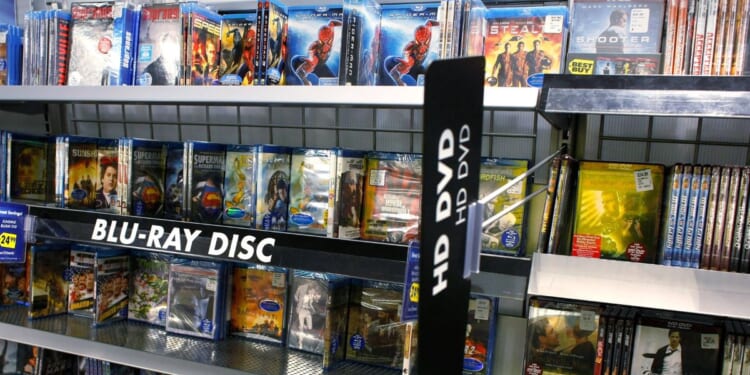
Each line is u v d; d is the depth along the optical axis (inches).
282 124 79.4
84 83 66.1
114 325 71.7
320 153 62.4
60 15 67.0
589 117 64.9
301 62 61.3
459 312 36.3
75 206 71.4
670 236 46.9
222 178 66.1
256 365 60.6
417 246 46.0
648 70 49.7
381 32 58.6
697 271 42.8
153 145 69.1
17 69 72.2
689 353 48.0
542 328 51.7
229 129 82.6
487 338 59.3
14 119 84.0
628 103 40.4
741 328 47.9
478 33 53.7
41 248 73.0
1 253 65.1
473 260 37.0
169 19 63.6
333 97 50.8
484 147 70.6
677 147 62.7
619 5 51.1
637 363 49.1
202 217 63.8
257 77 59.1
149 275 73.4
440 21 53.9
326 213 61.9
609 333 49.9
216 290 67.6
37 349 73.8
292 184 64.4
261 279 68.4
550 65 52.4
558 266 45.9
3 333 70.5
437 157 31.3
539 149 67.9
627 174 50.8
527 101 45.1
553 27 52.5
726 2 46.9
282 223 64.1
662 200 49.7
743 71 46.6
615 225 50.4
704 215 45.8
